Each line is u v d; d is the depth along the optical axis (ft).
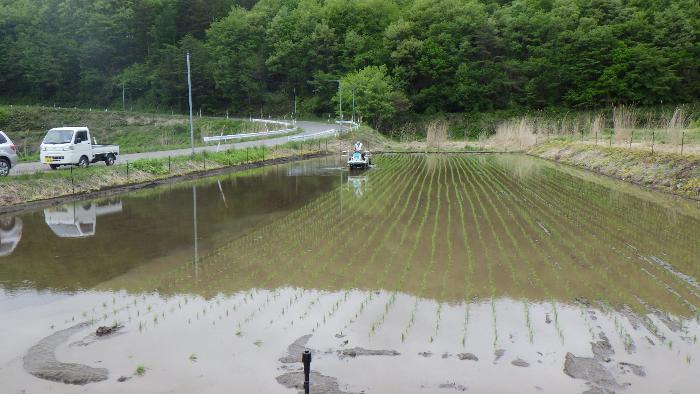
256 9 260.62
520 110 198.70
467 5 217.36
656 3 207.21
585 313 23.54
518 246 35.35
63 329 21.84
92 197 55.42
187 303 24.91
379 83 181.16
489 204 51.83
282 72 230.89
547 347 20.11
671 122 75.66
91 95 241.14
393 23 222.48
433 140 138.72
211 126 181.27
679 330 21.70
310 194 58.75
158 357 19.31
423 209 49.26
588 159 86.02
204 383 17.42
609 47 192.85
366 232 39.70
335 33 233.35
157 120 193.98
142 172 66.69
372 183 68.49
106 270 30.04
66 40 238.48
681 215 45.88
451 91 202.28
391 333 21.43
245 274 29.43
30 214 46.01
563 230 40.14
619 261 31.76
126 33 247.91
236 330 21.77
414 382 17.47
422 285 27.37
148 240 37.06
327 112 215.51
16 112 192.44
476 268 30.35
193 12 252.62
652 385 17.20
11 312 23.68
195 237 38.06
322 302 25.00
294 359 19.16
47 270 29.91
